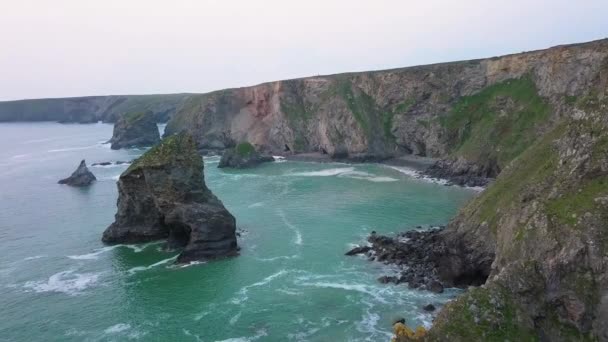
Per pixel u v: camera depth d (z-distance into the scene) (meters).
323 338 50.09
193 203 78.31
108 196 119.56
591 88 57.47
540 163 62.50
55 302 61.00
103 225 94.06
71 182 135.88
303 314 55.44
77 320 56.28
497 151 121.31
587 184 45.19
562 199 45.84
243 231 86.81
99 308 59.16
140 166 79.88
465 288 60.09
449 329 36.50
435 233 76.69
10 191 127.88
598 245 38.97
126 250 79.75
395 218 91.44
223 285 64.44
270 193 117.31
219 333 52.25
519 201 53.88
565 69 118.31
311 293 60.75
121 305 59.78
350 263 70.12
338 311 55.72
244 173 147.75
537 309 39.00
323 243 79.12
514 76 139.88
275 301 59.00
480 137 129.50
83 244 83.12
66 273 70.38
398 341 37.75
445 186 116.88
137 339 51.66
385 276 64.44
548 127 115.12
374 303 57.31
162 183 78.81
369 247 75.38
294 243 79.62
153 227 83.50
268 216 96.31
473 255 60.19
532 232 46.09
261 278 66.19
